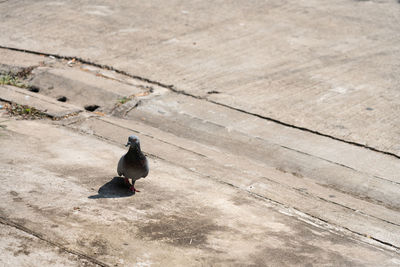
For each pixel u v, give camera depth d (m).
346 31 13.13
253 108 9.36
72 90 9.88
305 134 8.54
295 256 5.16
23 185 6.05
